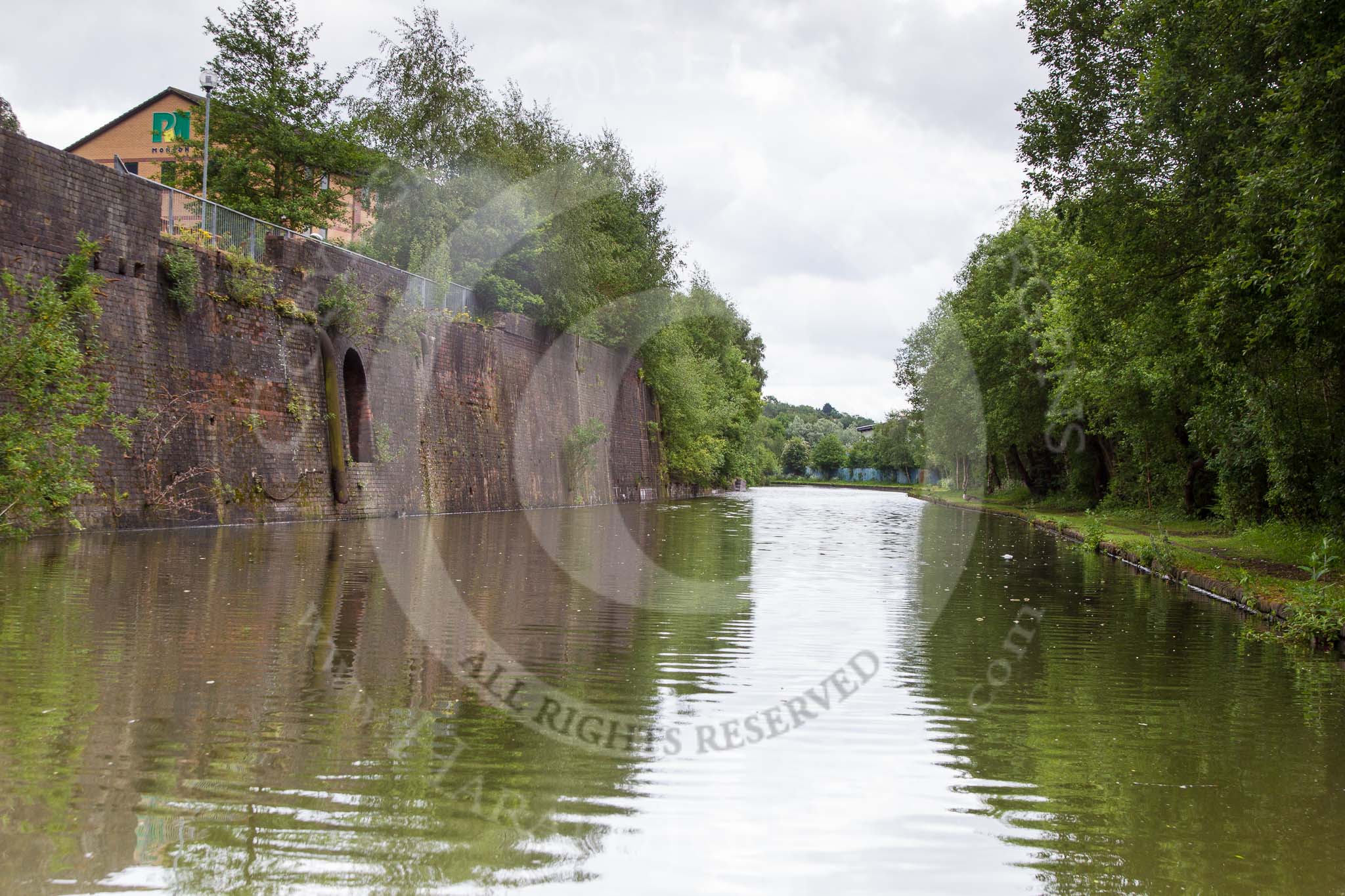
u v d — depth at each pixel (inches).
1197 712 268.2
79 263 617.0
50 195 687.1
